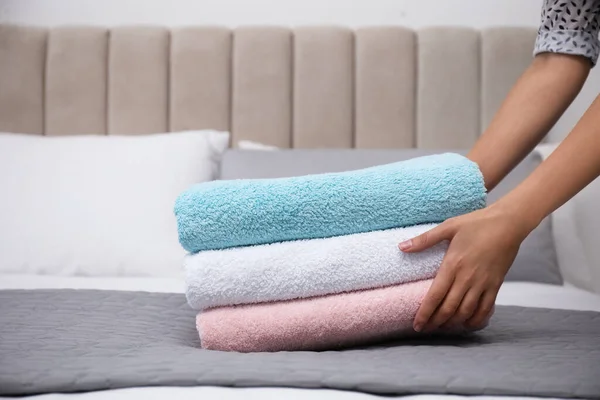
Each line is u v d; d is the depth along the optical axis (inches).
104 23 79.8
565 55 40.5
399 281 31.4
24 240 60.4
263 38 75.7
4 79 74.9
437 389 24.3
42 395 25.0
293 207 31.2
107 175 63.7
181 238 31.2
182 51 75.4
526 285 59.8
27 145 66.2
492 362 27.2
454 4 81.1
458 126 76.4
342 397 24.0
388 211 31.9
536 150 68.7
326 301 31.0
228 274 30.6
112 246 60.2
